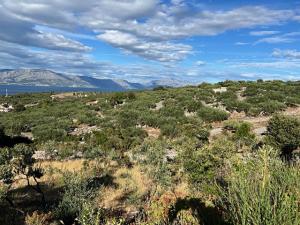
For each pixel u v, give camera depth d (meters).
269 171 4.71
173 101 41.03
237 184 4.47
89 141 26.33
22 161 10.67
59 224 8.73
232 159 8.77
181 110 36.09
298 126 16.70
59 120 38.22
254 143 18.89
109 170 16.09
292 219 3.51
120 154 20.27
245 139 19.91
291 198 3.73
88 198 9.52
